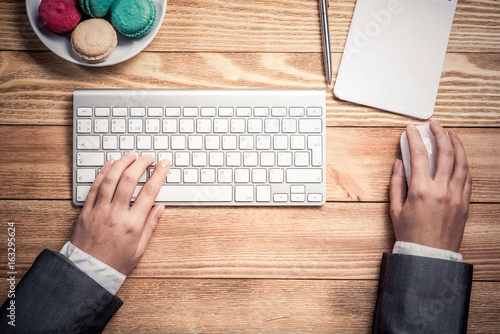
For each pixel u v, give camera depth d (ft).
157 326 2.25
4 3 2.31
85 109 2.20
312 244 2.27
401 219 2.18
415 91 2.30
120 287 2.25
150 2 2.15
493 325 2.24
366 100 2.29
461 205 2.17
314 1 2.34
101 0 2.05
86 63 2.13
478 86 2.32
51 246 2.27
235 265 2.27
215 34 2.33
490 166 2.30
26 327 1.95
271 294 2.27
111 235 2.10
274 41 2.34
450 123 2.32
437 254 2.10
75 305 1.99
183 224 2.27
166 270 2.26
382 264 2.15
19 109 2.30
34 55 2.32
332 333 2.25
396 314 2.03
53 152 2.30
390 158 2.31
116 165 2.14
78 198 2.20
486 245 2.27
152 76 2.32
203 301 2.26
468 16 2.33
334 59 2.33
